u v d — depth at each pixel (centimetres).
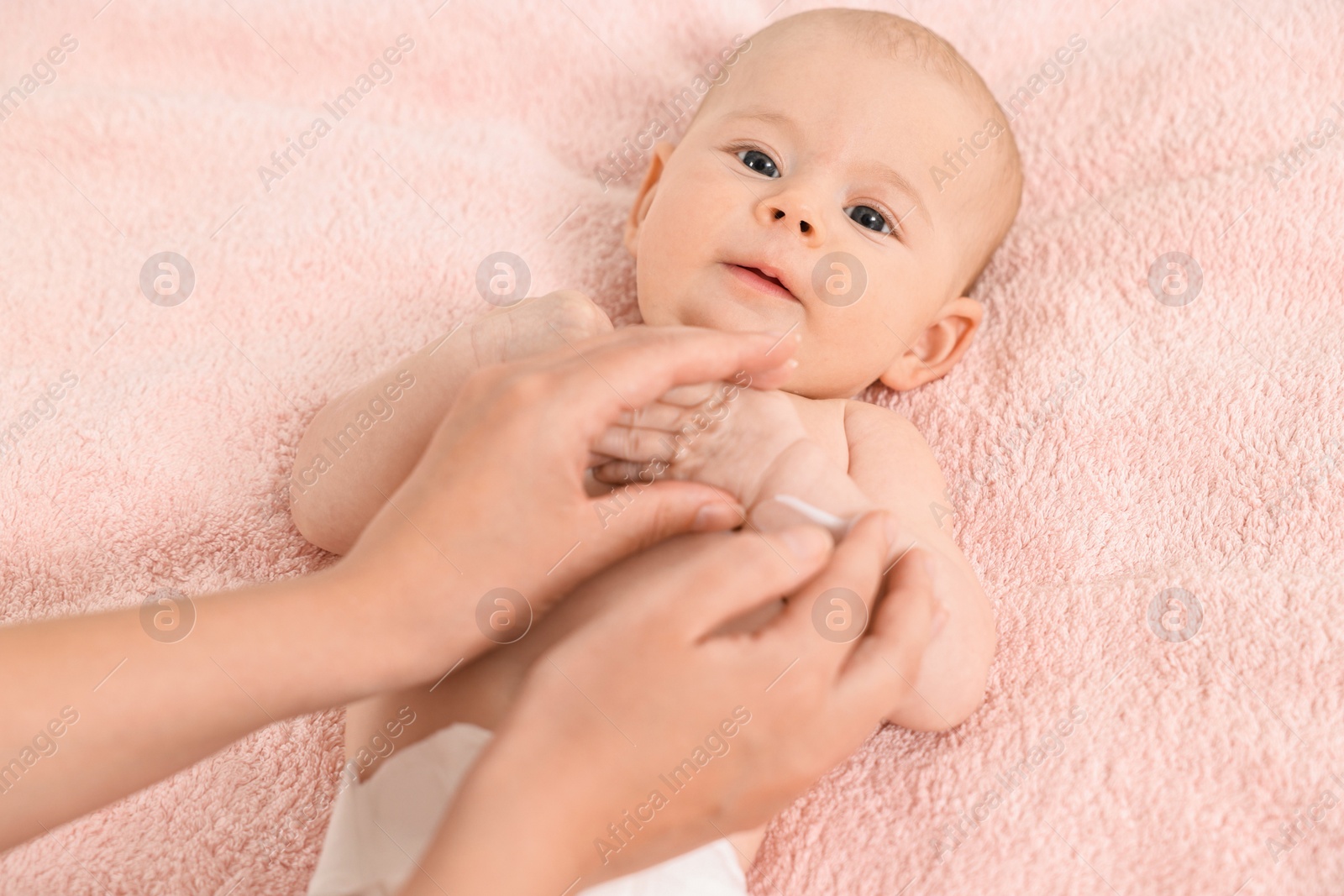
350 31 183
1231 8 175
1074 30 188
